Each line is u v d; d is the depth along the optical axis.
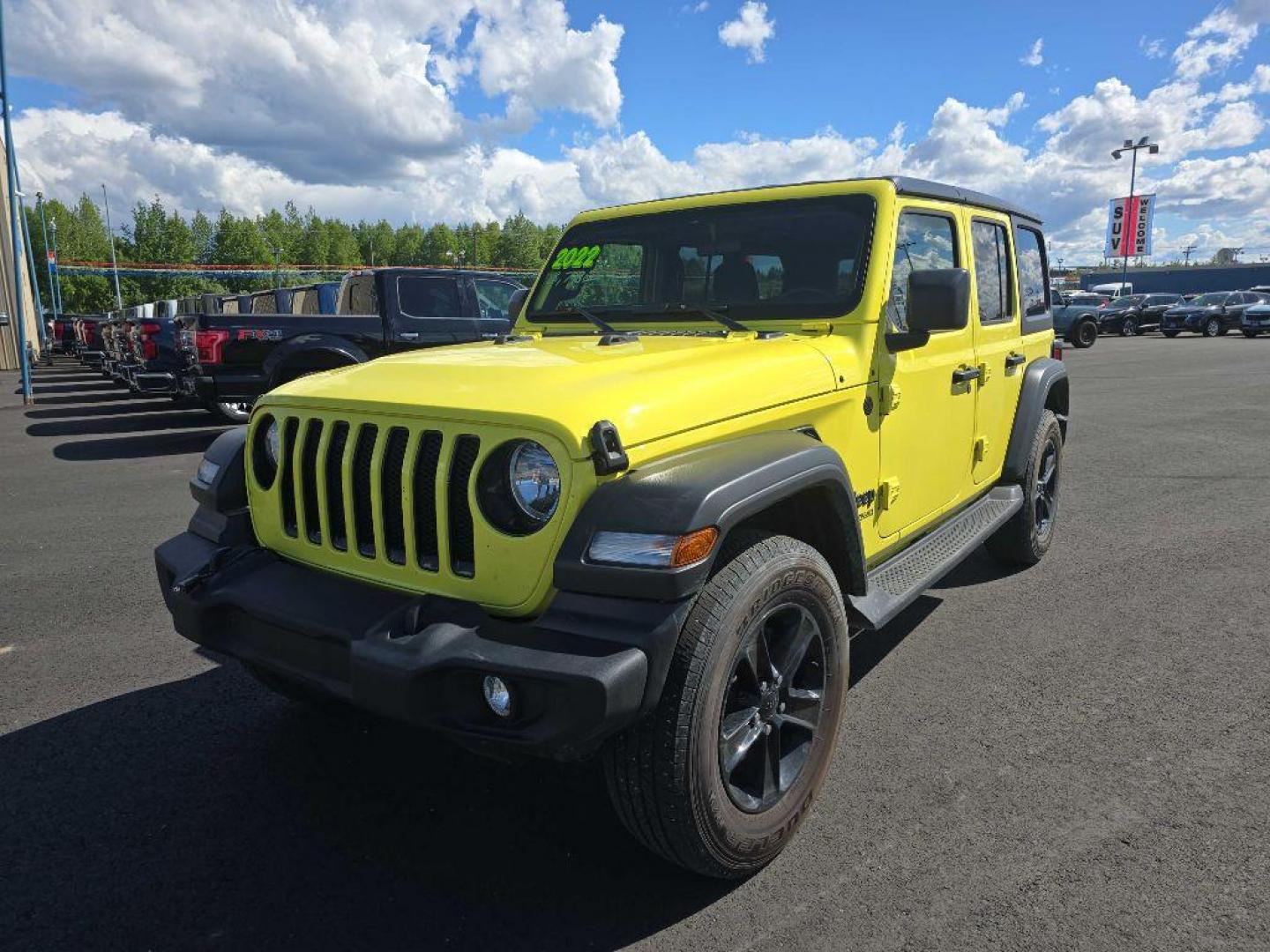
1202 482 7.23
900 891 2.34
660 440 2.25
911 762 3.00
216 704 3.56
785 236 3.39
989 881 2.37
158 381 11.74
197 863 2.53
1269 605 4.43
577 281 3.93
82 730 3.34
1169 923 2.18
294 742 3.24
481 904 2.34
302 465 2.59
